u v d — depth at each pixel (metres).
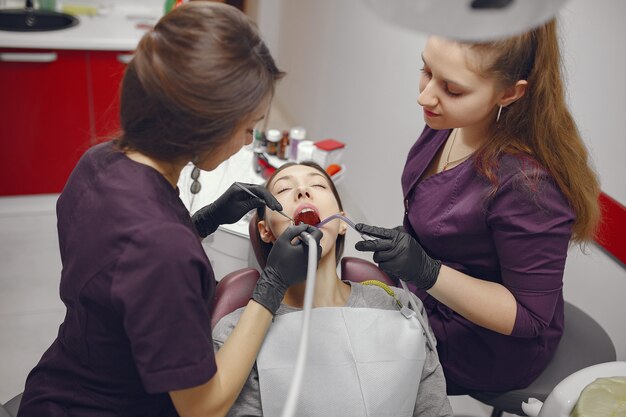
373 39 2.79
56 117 2.88
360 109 3.02
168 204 1.00
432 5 0.64
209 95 0.90
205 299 1.03
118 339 1.03
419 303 1.42
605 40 1.65
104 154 1.04
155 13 3.20
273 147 2.27
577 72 1.77
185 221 1.04
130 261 0.94
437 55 1.12
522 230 1.23
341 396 1.27
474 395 1.53
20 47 2.70
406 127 2.58
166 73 0.89
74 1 3.16
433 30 0.66
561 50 1.44
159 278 0.93
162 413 1.18
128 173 0.99
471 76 1.11
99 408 1.10
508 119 1.25
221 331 1.28
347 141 3.23
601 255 1.77
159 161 1.01
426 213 1.41
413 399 1.32
